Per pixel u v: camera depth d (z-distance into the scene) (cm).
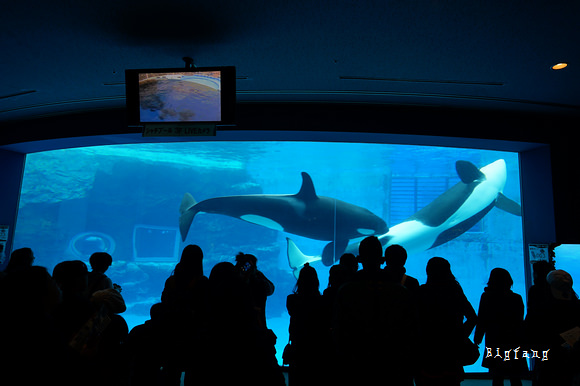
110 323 269
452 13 425
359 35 479
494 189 1160
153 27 471
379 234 1175
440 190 2069
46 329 197
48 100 712
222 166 3055
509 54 512
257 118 722
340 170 2544
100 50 529
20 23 462
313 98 691
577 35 459
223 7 427
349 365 272
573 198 704
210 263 3012
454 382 337
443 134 707
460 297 347
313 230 1175
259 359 235
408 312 272
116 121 756
